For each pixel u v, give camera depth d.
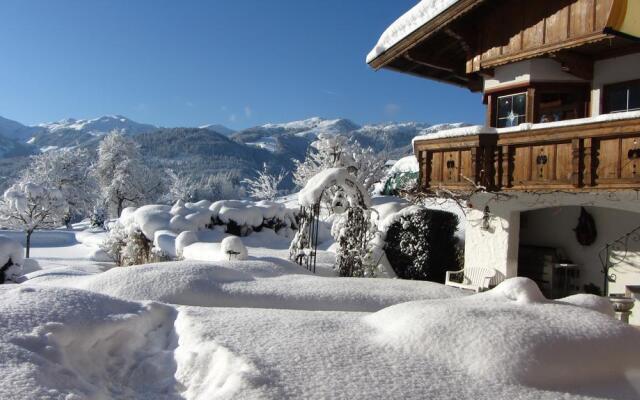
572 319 4.52
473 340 4.08
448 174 10.91
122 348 4.32
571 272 11.41
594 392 3.76
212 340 4.15
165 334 4.77
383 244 13.65
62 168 55.84
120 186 56.38
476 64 11.51
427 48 12.85
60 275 10.06
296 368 3.65
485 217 11.44
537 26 10.16
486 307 4.72
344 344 4.16
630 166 7.84
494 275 11.15
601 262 10.82
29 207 31.70
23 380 3.16
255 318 4.86
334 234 11.92
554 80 10.44
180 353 4.11
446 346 4.07
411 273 13.28
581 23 9.36
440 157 11.16
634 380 4.00
